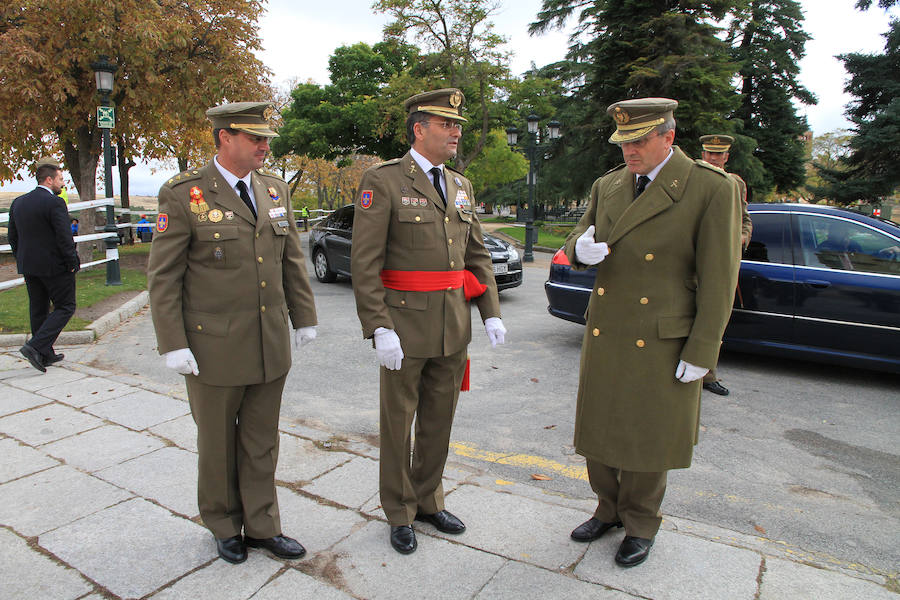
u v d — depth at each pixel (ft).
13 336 18.97
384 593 7.30
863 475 11.05
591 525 8.55
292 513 9.20
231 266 7.44
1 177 46.32
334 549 8.25
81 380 15.67
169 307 7.11
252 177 7.93
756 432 12.99
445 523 8.68
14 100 35.37
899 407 14.48
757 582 7.48
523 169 111.65
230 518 8.04
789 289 16.26
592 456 8.05
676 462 7.70
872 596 7.20
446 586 7.43
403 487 8.31
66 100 37.60
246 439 8.04
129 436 12.05
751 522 9.41
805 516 9.61
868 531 9.18
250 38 43.45
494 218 155.22
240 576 7.64
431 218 7.87
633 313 7.60
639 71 61.46
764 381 16.44
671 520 9.18
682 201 7.37
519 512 9.24
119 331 21.91
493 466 11.34
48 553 8.09
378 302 7.66
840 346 15.80
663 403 7.56
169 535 8.56
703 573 7.67
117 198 103.09
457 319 8.14
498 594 7.27
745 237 15.21
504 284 28.81
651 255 7.47
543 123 81.97
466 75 55.83
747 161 63.93
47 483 10.05
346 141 80.53
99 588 7.38
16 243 16.70
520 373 17.31
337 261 33.22
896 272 15.19
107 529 8.69
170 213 7.20
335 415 13.99
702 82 60.44
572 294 19.40
